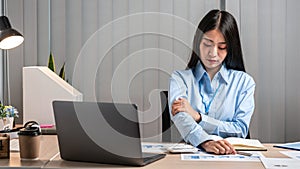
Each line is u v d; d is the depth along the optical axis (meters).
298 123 3.80
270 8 3.78
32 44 3.84
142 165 1.90
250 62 3.78
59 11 3.83
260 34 3.79
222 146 2.20
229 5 3.77
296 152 2.24
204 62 2.60
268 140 3.81
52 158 2.09
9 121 2.96
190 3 3.81
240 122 2.67
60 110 1.95
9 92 3.86
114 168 1.89
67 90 3.30
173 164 1.94
